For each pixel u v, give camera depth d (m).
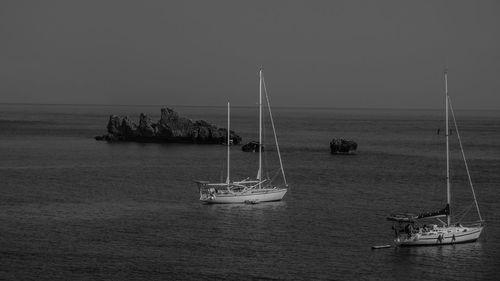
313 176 129.62
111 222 85.62
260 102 107.94
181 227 83.31
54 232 79.94
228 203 98.50
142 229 82.12
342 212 92.69
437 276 65.12
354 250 73.19
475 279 64.44
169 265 67.62
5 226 82.69
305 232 81.00
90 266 66.94
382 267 67.56
